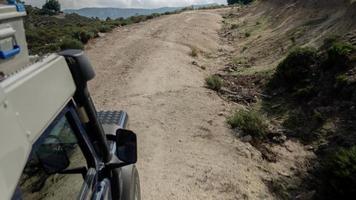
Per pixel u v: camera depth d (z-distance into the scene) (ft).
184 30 122.83
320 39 61.77
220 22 169.17
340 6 68.39
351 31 53.16
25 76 6.62
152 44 92.32
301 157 33.50
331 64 45.44
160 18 187.21
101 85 53.57
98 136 11.19
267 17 124.77
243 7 215.92
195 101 45.65
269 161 32.35
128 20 189.88
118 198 13.35
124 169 14.62
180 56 78.07
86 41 98.89
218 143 33.78
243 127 36.78
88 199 9.43
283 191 27.89
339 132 34.78
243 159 31.24
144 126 36.40
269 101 48.65
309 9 84.23
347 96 38.83
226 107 45.50
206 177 27.55
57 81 8.20
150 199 23.93
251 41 96.99
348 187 25.14
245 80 59.93
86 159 10.48
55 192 8.54
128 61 71.20
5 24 7.39
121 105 43.01
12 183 5.10
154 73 60.08
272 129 39.70
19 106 5.97
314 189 27.99
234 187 26.78
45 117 7.04
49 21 351.25
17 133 5.60
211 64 79.10
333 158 28.14
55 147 8.30
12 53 7.51
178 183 26.32
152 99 45.78
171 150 31.55
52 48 83.82
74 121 9.44
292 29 79.25
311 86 45.27
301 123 40.09
